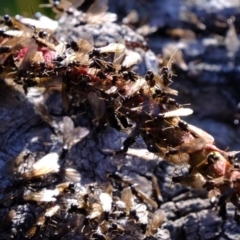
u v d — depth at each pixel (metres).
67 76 0.25
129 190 0.26
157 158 0.27
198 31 0.36
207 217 0.27
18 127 0.27
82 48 0.25
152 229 0.25
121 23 0.34
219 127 0.33
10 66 0.26
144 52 0.30
